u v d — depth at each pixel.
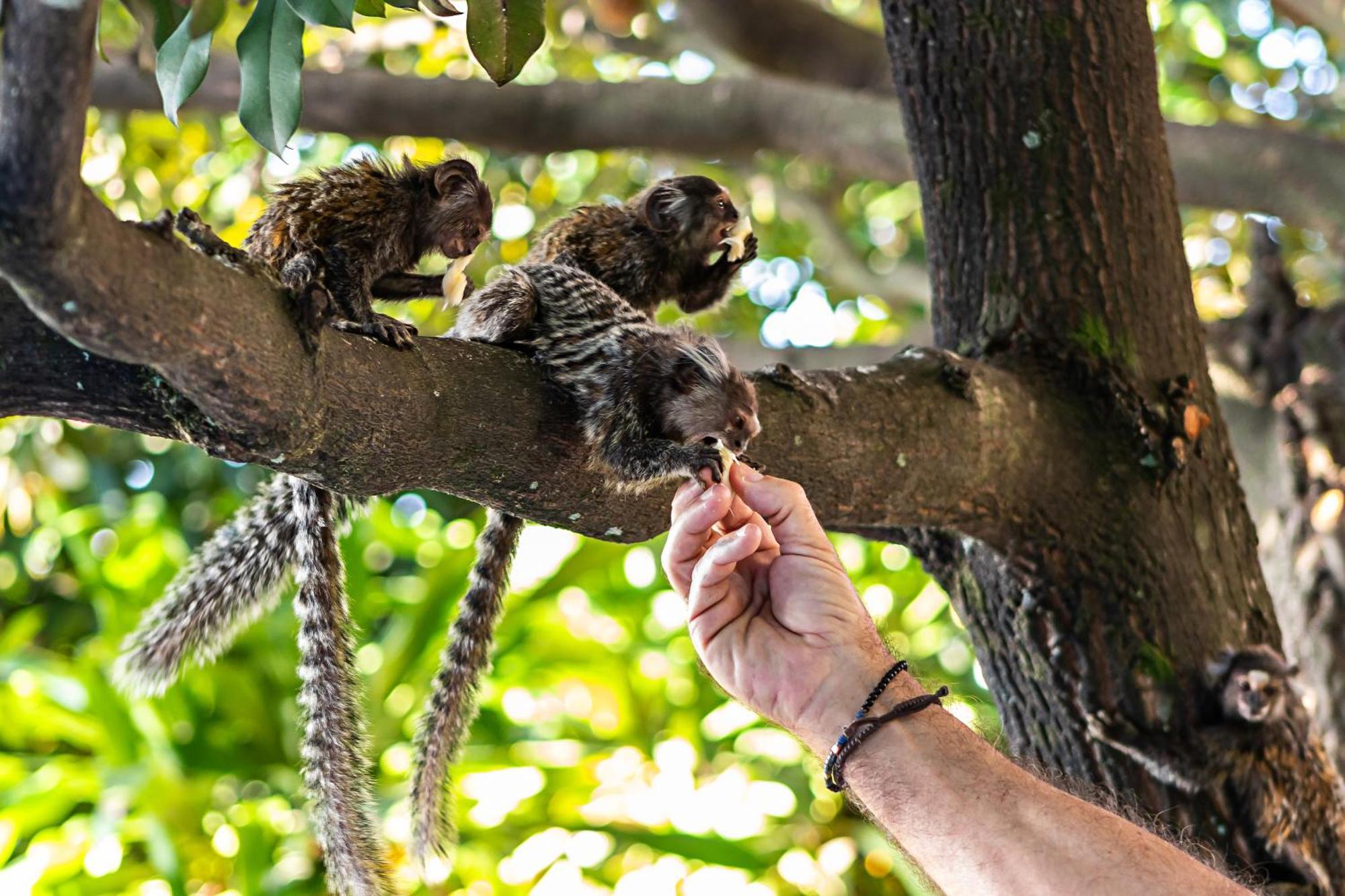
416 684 2.20
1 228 1.18
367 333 1.37
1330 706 1.94
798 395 1.53
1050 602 1.65
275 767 2.19
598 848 2.28
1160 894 1.27
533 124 2.33
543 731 2.43
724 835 2.35
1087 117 1.68
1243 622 1.68
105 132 2.65
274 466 1.34
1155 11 3.15
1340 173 2.03
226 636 1.54
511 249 2.96
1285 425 2.02
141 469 3.20
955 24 1.69
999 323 1.68
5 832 2.12
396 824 2.05
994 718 1.71
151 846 2.06
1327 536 1.97
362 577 2.42
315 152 2.92
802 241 3.61
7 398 1.30
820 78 2.45
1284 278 2.09
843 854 2.39
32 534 3.10
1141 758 1.63
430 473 1.40
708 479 1.42
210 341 1.26
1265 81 3.22
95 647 2.36
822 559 1.41
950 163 1.70
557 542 2.60
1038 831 1.30
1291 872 1.66
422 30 2.79
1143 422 1.66
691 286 1.76
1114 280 1.68
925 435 1.56
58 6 1.13
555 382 1.44
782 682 1.38
